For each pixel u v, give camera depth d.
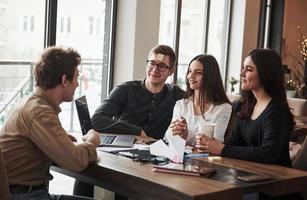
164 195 1.68
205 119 2.66
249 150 2.23
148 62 3.11
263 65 2.35
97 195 2.70
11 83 4.17
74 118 4.28
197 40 6.37
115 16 4.89
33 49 4.18
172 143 2.13
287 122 2.30
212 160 2.15
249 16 6.93
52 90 2.02
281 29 7.52
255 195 2.21
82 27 4.58
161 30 5.62
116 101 3.11
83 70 4.71
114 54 4.94
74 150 1.93
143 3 4.84
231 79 6.46
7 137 1.97
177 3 5.80
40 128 1.91
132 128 2.88
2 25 4.04
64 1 4.32
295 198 2.17
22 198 1.95
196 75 2.71
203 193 1.60
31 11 4.14
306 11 8.70
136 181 1.80
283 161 2.31
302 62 8.13
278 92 2.36
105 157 2.12
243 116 2.47
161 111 3.12
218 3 6.70
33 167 1.99
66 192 3.89
